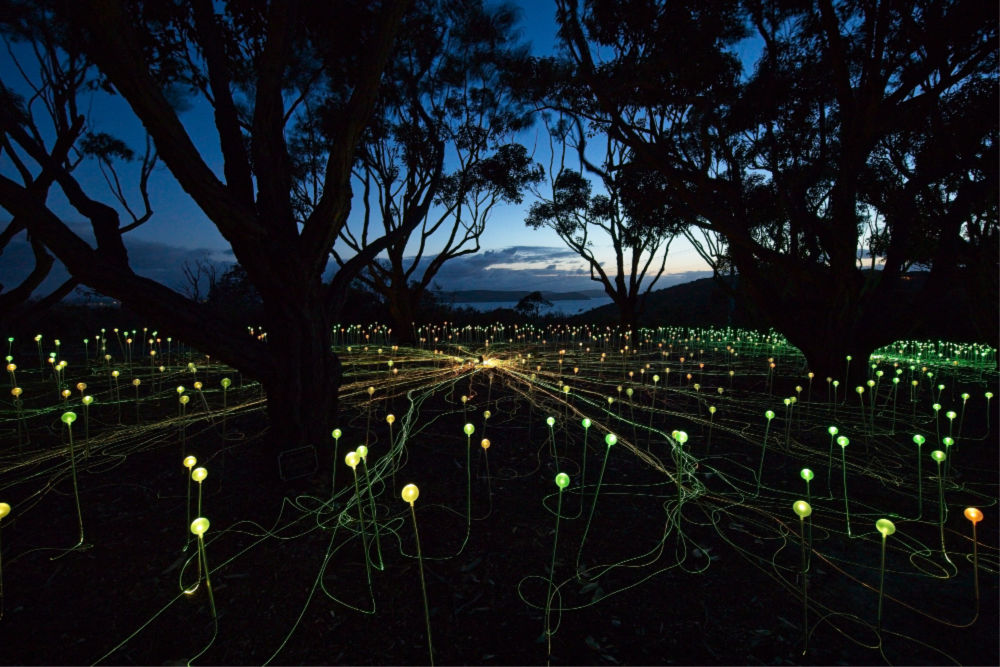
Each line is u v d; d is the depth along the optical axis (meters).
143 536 3.03
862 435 5.34
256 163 3.92
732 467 4.35
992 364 9.83
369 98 3.71
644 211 9.00
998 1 5.49
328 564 2.78
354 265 4.59
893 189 8.07
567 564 2.81
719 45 7.01
